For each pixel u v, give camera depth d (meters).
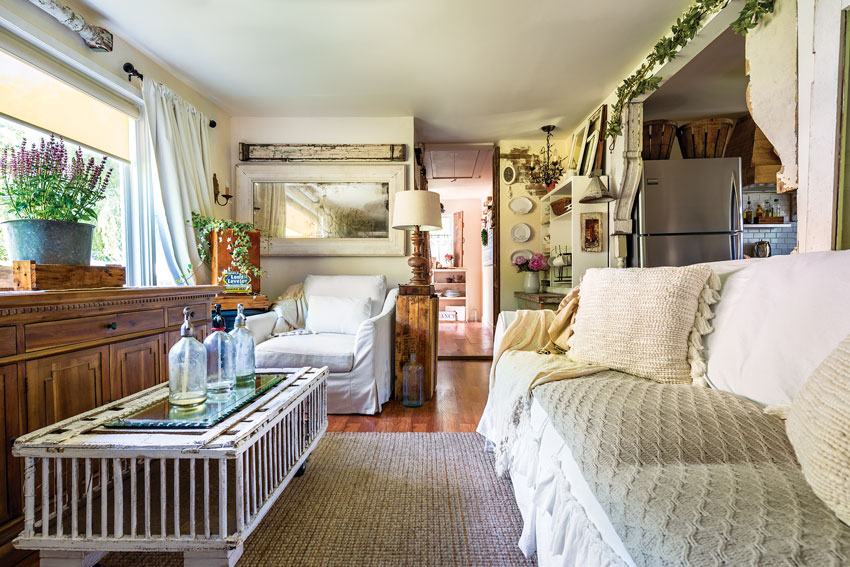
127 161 2.64
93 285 1.72
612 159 3.31
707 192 3.11
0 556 1.21
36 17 1.99
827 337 0.99
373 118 3.91
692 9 2.21
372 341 2.75
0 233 1.82
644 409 1.03
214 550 1.08
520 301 4.61
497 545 1.38
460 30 2.50
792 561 0.52
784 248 4.18
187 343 1.38
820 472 0.63
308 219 3.85
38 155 1.66
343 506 1.62
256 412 1.34
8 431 1.26
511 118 4.02
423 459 2.04
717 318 1.41
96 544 1.08
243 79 3.13
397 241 3.84
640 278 1.61
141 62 2.72
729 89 3.44
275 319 3.24
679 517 0.65
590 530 0.87
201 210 3.24
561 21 2.42
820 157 1.51
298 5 2.24
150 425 1.20
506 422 1.62
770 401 1.05
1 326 1.25
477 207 8.70
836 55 1.45
